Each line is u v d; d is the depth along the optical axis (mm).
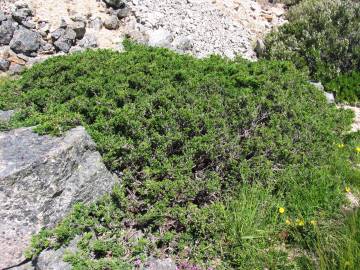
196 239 2008
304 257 1952
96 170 2105
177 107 2521
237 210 2102
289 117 2754
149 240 1953
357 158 2807
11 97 2709
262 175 2318
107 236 1934
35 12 3963
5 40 3623
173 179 2201
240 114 2596
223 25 4645
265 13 5270
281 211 2137
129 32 4125
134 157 2213
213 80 2783
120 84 2602
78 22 3957
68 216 1953
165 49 3275
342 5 4496
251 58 4336
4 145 2045
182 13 4578
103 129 2334
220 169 2307
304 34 4312
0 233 1835
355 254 1862
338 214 2221
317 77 3994
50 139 2084
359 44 4191
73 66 2838
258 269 1896
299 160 2525
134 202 2057
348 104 3834
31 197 1892
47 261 1782
